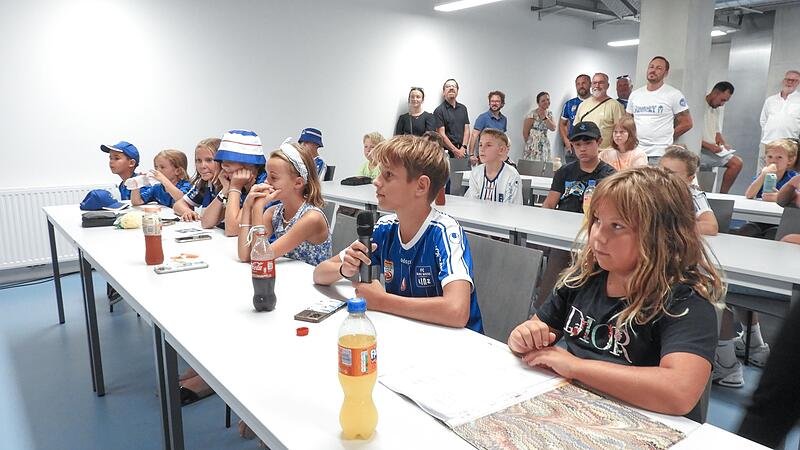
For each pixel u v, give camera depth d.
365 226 1.49
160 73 4.64
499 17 7.29
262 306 1.45
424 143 1.49
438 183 1.49
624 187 1.04
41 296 3.72
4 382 2.47
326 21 5.66
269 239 2.18
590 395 0.99
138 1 4.46
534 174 5.92
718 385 2.29
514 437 0.84
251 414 0.93
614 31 8.89
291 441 0.84
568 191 3.27
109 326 3.16
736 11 7.84
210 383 1.09
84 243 2.30
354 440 0.84
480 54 7.18
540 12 7.64
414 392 0.99
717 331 0.99
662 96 4.76
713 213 2.73
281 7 5.31
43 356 2.75
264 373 1.08
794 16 7.55
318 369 1.09
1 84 3.94
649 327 1.05
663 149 4.81
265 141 5.39
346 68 5.91
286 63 5.43
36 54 4.05
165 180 3.37
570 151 7.52
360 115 6.12
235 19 5.02
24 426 2.11
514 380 1.05
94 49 4.29
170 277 1.79
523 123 7.95
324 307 1.46
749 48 8.20
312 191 2.11
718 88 6.39
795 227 2.56
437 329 1.34
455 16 6.81
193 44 4.79
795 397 0.45
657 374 0.93
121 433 2.06
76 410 2.23
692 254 1.05
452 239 1.49
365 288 1.47
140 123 4.59
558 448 0.81
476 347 1.22
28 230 4.04
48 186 4.13
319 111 5.76
